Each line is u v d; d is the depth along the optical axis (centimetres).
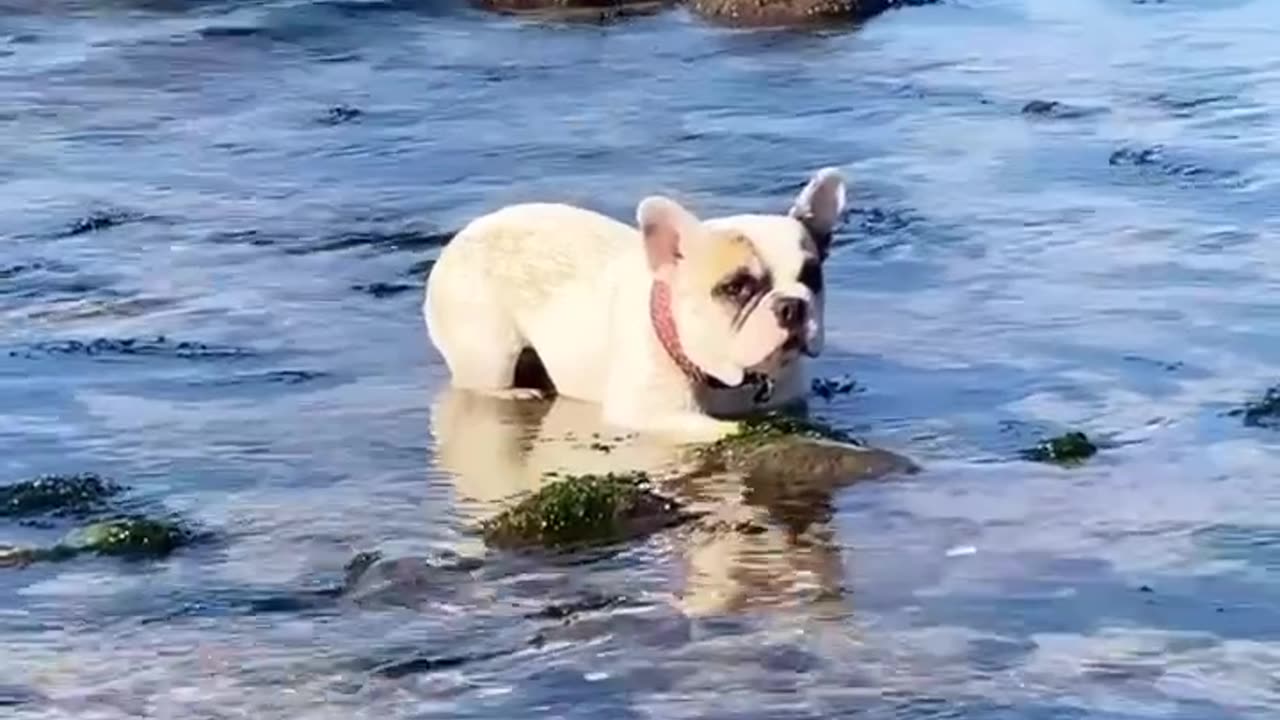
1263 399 1023
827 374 1090
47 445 1016
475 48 2008
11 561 873
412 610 815
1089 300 1195
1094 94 1727
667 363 1021
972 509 901
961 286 1230
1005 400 1045
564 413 1052
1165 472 937
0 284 1293
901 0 2136
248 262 1334
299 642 789
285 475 976
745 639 774
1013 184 1451
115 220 1438
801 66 1878
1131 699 716
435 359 1145
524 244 1091
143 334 1188
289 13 2170
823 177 1014
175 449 1009
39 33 2116
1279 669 738
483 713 722
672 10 2155
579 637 781
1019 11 2103
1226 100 1689
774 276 991
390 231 1397
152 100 1834
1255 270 1239
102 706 742
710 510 912
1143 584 813
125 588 845
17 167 1608
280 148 1650
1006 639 767
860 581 827
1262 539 855
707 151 1589
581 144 1627
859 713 710
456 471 977
